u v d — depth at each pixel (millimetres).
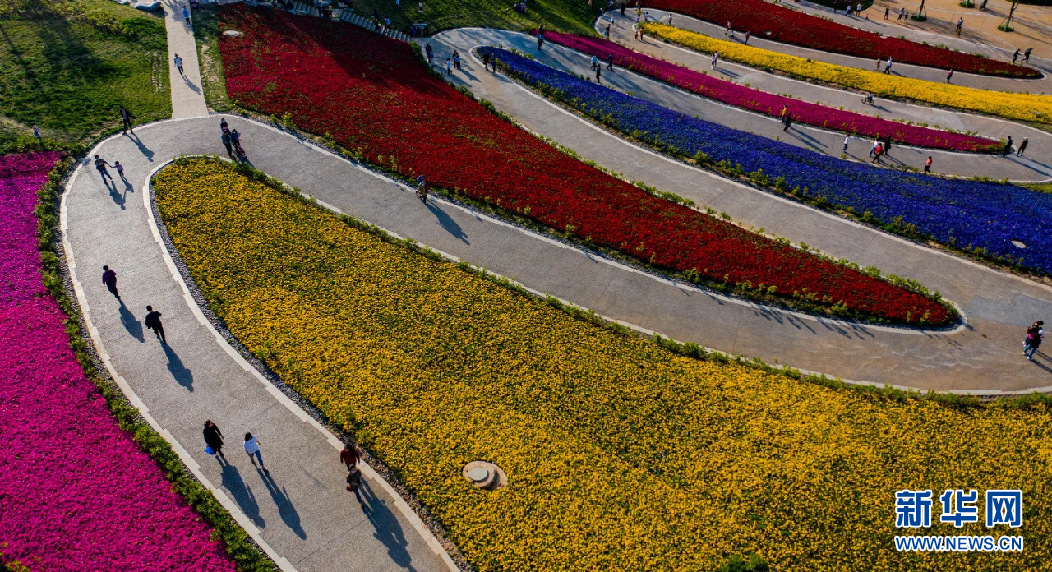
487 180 47156
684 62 74688
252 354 33688
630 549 25609
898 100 66750
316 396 31453
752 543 25953
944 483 28516
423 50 67875
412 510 27156
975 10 96438
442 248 41750
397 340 34812
